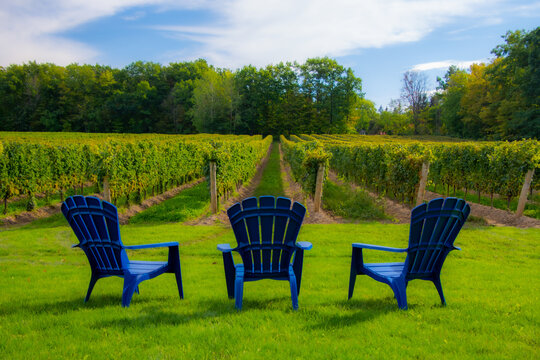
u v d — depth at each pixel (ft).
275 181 65.92
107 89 291.38
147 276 10.91
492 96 152.56
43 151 39.19
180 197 44.65
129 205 37.81
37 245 21.62
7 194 34.65
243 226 10.67
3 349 7.58
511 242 22.17
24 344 7.83
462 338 8.32
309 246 10.46
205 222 31.12
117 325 9.04
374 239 22.89
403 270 10.61
